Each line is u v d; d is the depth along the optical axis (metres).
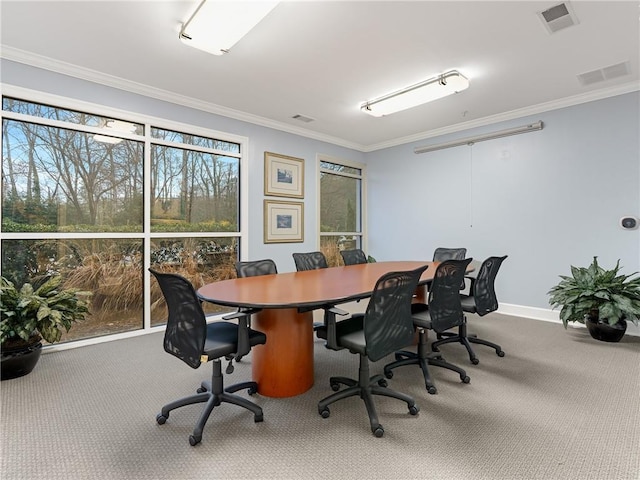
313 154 5.40
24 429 1.90
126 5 2.30
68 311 2.77
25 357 2.57
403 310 2.08
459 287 2.61
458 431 1.87
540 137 4.25
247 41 2.74
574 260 4.02
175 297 1.86
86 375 2.62
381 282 1.86
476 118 4.66
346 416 2.05
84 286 3.36
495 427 1.91
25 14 2.39
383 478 1.52
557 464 1.60
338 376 2.61
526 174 4.38
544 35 2.67
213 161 4.31
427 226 5.39
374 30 2.59
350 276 3.05
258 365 2.35
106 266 3.49
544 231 4.24
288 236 5.04
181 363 2.87
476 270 4.80
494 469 1.57
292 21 2.47
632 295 3.25
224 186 4.41
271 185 4.84
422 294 3.56
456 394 2.31
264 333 2.24
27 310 2.54
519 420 1.98
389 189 5.91
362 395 2.10
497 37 2.70
